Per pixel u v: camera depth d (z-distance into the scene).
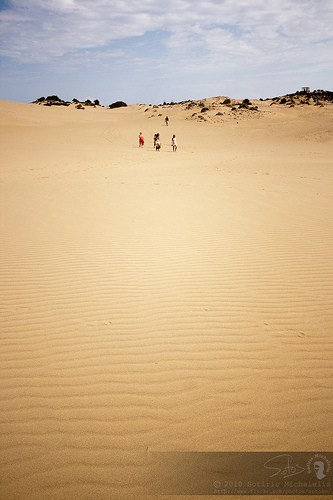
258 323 4.23
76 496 2.31
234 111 59.56
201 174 17.05
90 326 4.20
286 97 88.38
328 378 3.31
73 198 11.45
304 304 4.67
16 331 4.12
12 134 34.91
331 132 35.31
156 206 10.34
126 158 24.14
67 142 32.78
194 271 5.73
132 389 3.20
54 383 3.28
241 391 3.16
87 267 5.93
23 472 2.46
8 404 3.03
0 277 5.61
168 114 62.59
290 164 19.86
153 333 4.05
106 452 2.60
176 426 2.81
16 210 9.91
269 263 6.07
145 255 6.45
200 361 3.57
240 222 8.62
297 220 8.72
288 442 2.67
